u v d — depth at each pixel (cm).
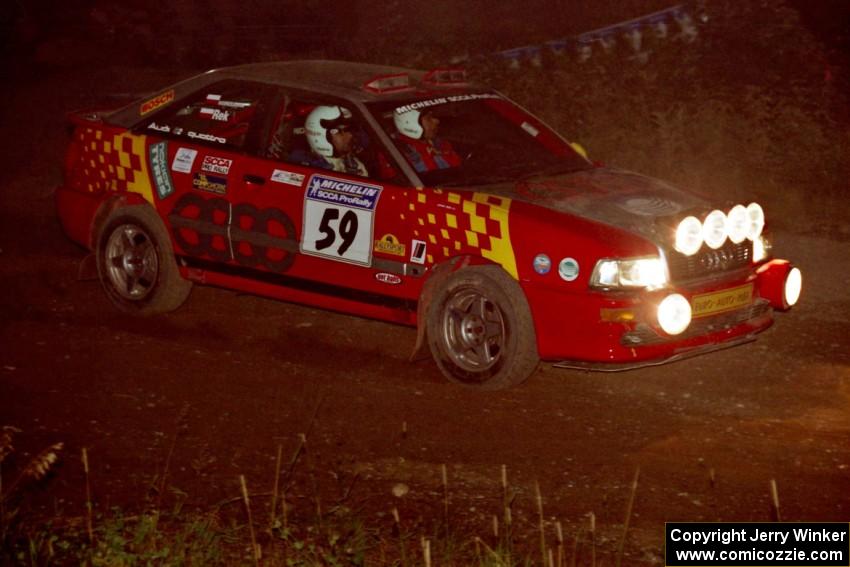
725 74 1961
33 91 2138
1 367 877
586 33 2444
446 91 977
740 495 694
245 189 945
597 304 804
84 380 856
